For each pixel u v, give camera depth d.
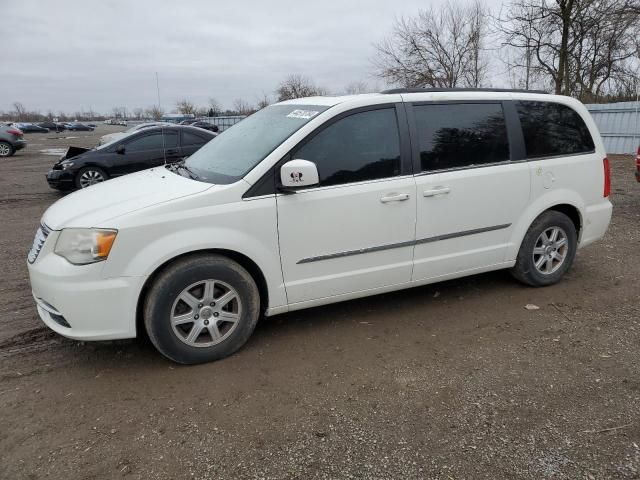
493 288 4.84
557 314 4.26
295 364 3.51
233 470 2.51
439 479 2.44
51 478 2.47
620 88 24.28
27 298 4.79
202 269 3.35
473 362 3.51
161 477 2.47
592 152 4.87
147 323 3.32
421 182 3.96
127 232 3.16
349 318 4.23
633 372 3.33
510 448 2.64
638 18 20.19
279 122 3.99
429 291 4.80
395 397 3.11
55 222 3.35
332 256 3.74
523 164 4.43
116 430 2.82
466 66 29.09
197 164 4.13
